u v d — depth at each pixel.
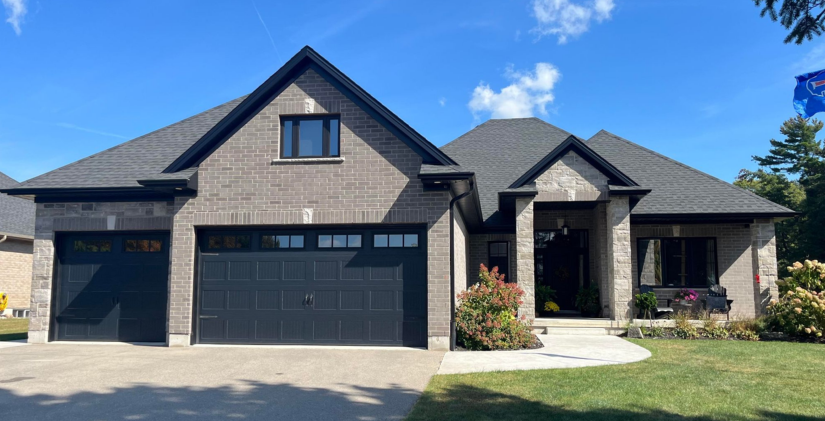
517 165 20.72
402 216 12.14
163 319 13.34
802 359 10.77
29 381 8.55
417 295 12.22
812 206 33.47
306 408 6.97
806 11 9.02
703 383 8.42
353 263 12.47
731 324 14.88
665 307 17.88
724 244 17.84
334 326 12.37
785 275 35.25
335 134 12.75
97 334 13.48
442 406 7.04
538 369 9.60
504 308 12.80
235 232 12.89
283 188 12.53
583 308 17.67
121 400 7.36
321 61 12.52
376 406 7.07
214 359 10.62
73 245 13.86
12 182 29.50
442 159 12.01
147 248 13.65
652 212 16.80
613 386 8.16
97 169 14.23
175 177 12.25
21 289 26.73
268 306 12.61
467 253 18.12
